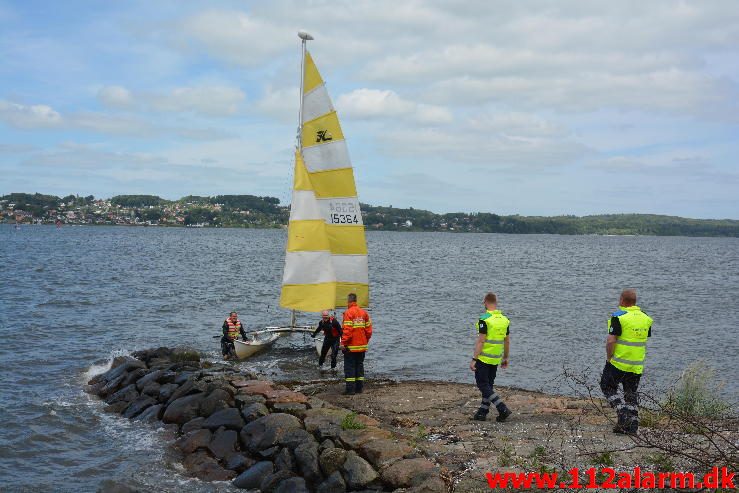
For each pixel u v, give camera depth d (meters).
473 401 13.67
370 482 9.16
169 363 18.03
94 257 76.44
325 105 21.33
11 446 12.57
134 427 13.86
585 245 189.75
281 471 10.30
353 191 21.72
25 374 18.38
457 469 9.11
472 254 112.12
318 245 21.09
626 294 10.49
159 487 10.70
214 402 13.41
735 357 22.77
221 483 10.85
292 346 22.55
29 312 30.02
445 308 35.25
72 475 11.30
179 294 39.16
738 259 111.56
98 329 26.20
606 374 10.48
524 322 30.52
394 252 113.44
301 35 21.09
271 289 44.16
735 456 8.49
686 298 43.38
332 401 13.84
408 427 11.65
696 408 12.28
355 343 14.52
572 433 10.39
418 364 20.39
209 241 151.88
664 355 23.00
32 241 121.38
